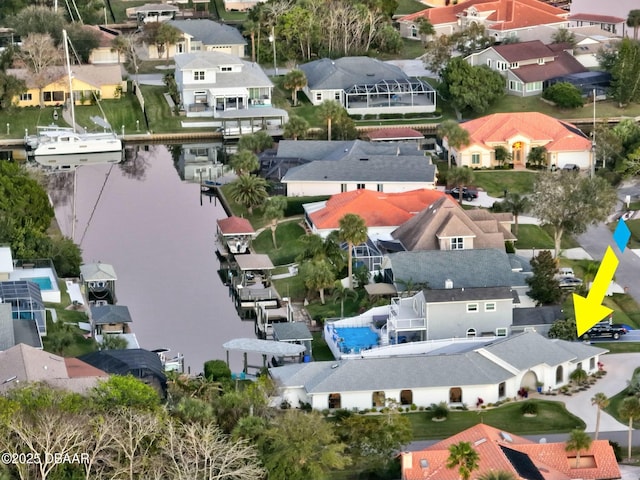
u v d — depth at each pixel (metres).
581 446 145.25
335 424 156.50
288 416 147.25
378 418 158.25
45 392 145.38
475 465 140.12
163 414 144.12
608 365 175.38
